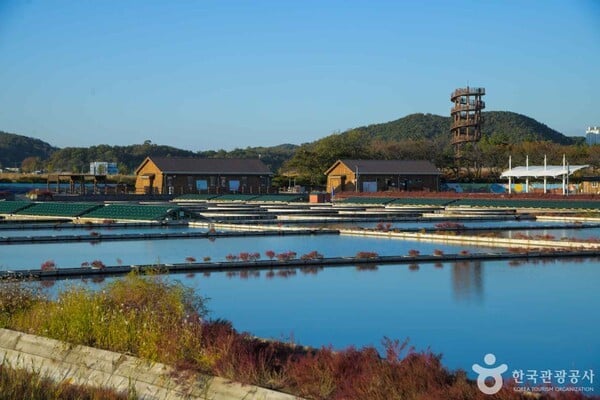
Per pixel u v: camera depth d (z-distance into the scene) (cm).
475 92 10544
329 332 1493
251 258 2602
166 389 1002
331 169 9119
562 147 10744
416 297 1897
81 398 936
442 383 905
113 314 1220
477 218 4991
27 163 16338
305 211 5641
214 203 7181
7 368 1005
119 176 11119
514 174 7988
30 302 1435
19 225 4222
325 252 3011
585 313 1673
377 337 1443
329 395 913
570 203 6116
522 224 4575
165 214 4600
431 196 7406
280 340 1272
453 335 1459
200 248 3155
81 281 2125
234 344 1067
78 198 7369
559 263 2602
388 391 886
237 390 952
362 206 6556
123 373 1059
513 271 2392
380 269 2452
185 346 1069
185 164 8731
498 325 1550
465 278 2241
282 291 1995
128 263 2606
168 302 1247
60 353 1155
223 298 1892
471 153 10400
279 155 17675
